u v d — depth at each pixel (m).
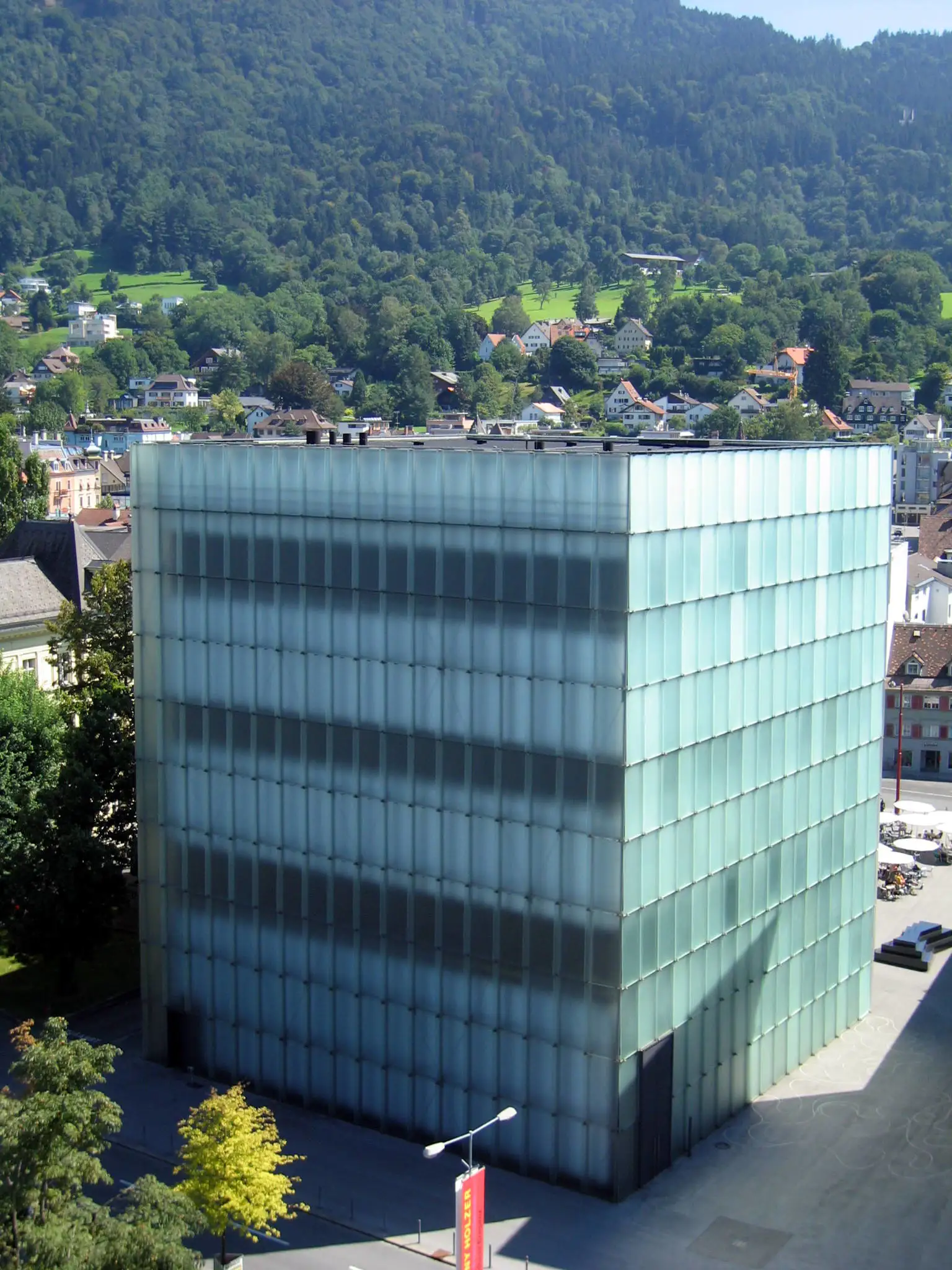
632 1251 58.31
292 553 67.19
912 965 87.56
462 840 64.00
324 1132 67.81
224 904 71.44
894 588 143.50
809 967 74.62
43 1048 47.78
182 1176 63.69
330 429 81.31
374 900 66.75
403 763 65.25
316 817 68.00
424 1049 66.12
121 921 93.56
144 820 73.44
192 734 71.38
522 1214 60.81
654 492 59.53
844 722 74.81
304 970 69.31
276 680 68.44
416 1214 61.31
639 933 61.47
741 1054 69.44
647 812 61.12
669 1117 64.31
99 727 85.44
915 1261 57.91
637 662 59.59
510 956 63.31
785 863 71.38
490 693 62.62
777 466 66.62
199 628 70.44
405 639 64.56
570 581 60.12
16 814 83.31
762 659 67.50
